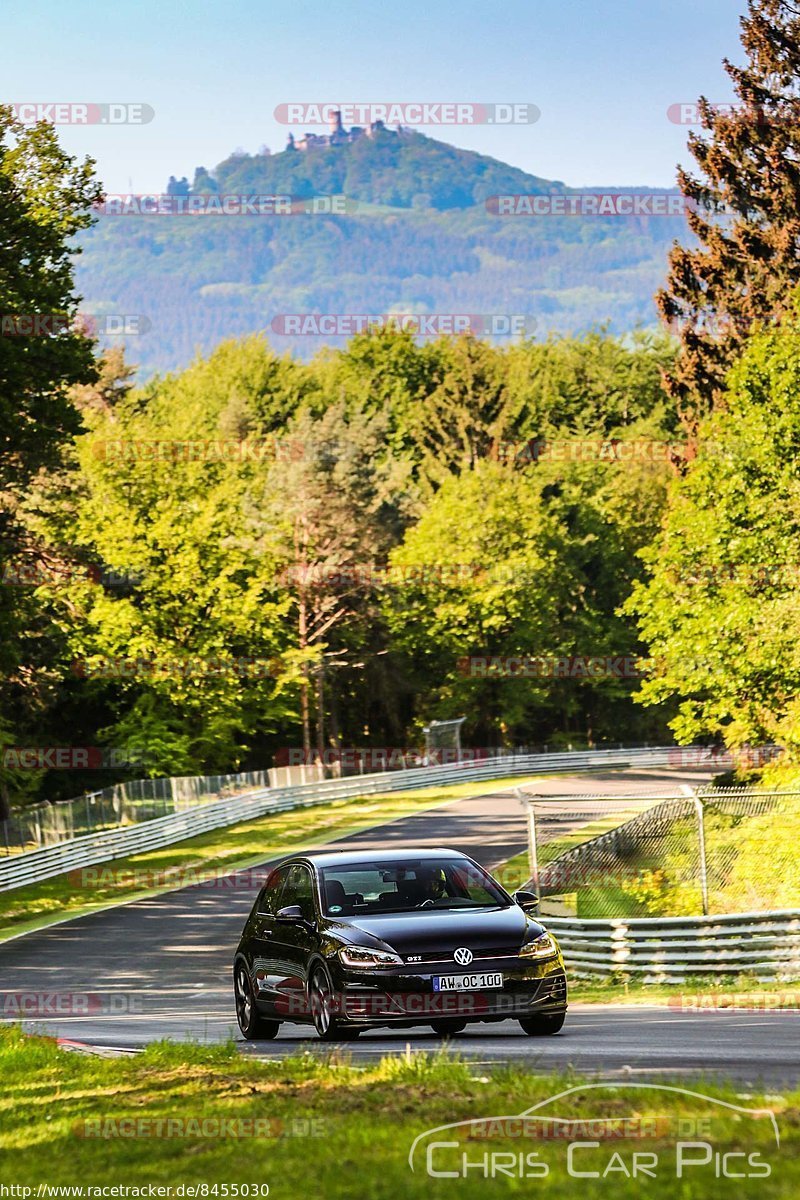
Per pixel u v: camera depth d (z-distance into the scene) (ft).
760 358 231.30
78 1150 44.57
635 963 120.78
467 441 603.26
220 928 187.42
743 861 157.48
